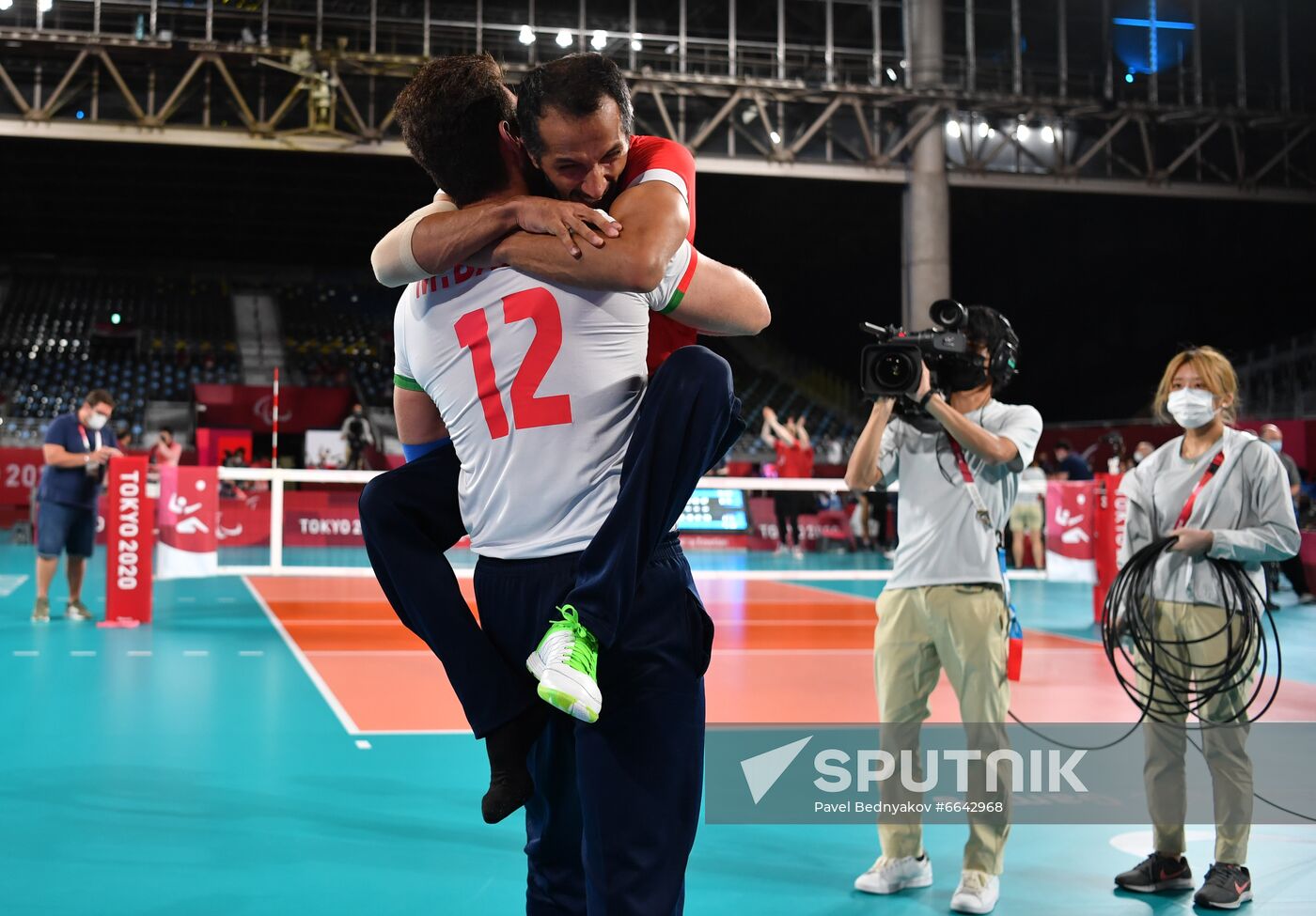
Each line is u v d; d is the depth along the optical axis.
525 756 1.93
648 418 1.83
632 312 1.88
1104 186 23.12
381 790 4.52
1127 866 3.79
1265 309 31.56
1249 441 3.61
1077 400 33.50
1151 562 3.63
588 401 1.86
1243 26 23.61
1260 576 3.60
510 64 21.97
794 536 20.16
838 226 31.61
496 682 1.92
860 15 24.88
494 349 1.87
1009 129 23.20
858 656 8.23
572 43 22.28
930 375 3.56
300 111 21.38
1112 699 6.51
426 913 3.27
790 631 9.80
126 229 34.19
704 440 1.83
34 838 3.89
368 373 31.38
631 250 1.75
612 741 1.89
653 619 1.90
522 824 4.12
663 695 1.90
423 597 1.96
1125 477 3.82
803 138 21.70
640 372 1.92
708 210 30.81
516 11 23.66
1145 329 32.19
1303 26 24.31
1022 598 13.09
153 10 20.50
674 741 1.90
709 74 23.56
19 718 5.75
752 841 4.04
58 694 6.36
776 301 35.66
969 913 3.33
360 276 36.81
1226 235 29.83
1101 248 30.77
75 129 20.14
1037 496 13.96
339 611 10.84
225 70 20.19
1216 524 3.60
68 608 9.73
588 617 1.76
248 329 33.59
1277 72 24.70
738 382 33.22
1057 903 3.46
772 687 6.82
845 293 34.56
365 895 3.41
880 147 22.72
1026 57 25.09
